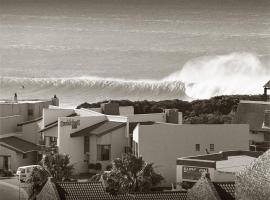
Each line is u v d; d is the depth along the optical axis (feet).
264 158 273.33
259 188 269.64
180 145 537.24
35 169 442.09
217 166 473.67
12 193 456.86
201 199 319.88
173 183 508.94
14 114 621.72
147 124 551.59
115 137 565.53
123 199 359.25
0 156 579.89
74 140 565.94
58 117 571.28
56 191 346.13
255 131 599.16
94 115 578.66
